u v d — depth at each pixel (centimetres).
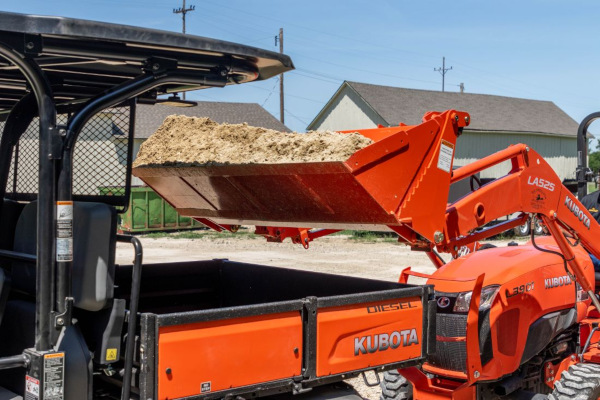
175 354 294
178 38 309
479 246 624
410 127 407
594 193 671
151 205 2545
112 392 344
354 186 368
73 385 298
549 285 529
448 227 442
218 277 515
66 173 295
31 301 358
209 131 448
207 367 303
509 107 4316
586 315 580
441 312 506
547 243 588
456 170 459
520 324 506
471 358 467
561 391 502
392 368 375
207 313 303
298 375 336
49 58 328
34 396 292
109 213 319
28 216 367
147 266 478
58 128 295
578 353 570
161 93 411
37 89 293
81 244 313
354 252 1914
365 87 3991
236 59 345
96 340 322
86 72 362
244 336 315
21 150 391
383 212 379
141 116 3594
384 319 371
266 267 484
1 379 354
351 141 367
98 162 381
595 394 500
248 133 424
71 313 295
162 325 291
